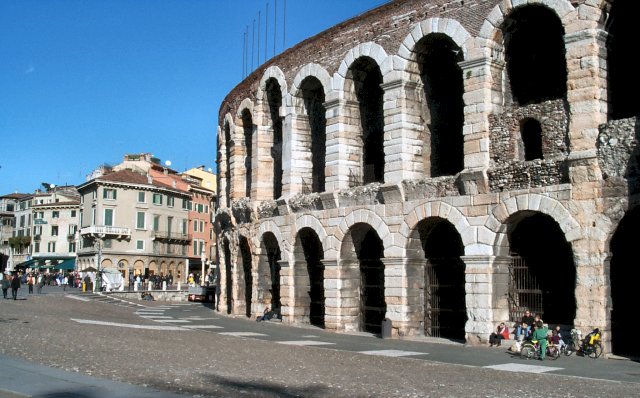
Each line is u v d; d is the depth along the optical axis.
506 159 31.14
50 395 15.34
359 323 39.31
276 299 48.00
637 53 30.22
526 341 27.39
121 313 51.50
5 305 48.41
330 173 40.03
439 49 36.56
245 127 52.53
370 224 37.00
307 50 42.97
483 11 32.47
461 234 32.22
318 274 43.91
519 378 21.66
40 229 137.00
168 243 124.00
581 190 28.08
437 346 31.42
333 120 40.19
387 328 34.97
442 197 33.41
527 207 29.70
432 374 22.22
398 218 35.53
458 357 27.28
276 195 48.19
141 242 118.31
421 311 35.72
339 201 39.09
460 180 32.47
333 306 39.09
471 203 31.94
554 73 32.56
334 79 40.34
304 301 43.25
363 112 40.94
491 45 32.22
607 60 28.98
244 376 20.36
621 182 27.06
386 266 35.97
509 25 32.00
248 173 52.41
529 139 31.91
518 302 31.92
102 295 73.69
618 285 30.16
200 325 42.09
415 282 35.62
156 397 15.48
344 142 39.91
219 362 23.64
